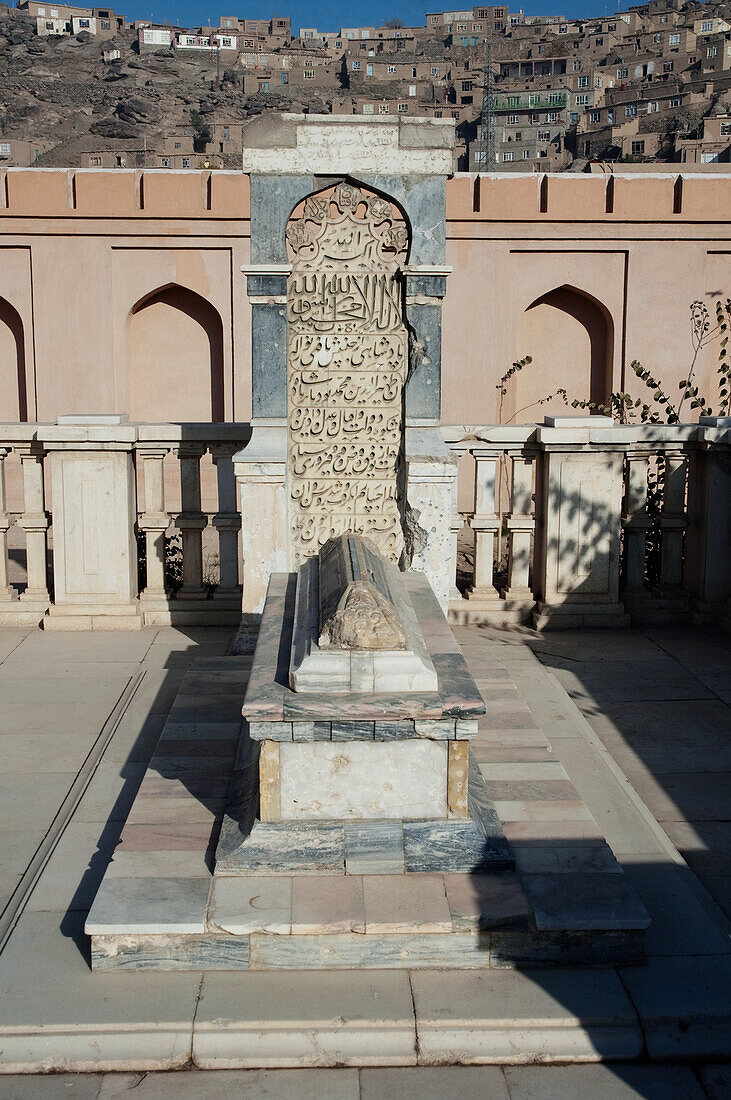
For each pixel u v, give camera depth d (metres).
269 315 6.20
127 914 3.47
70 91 77.69
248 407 14.92
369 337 6.35
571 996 3.36
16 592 7.65
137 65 84.62
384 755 3.68
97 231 14.41
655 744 5.36
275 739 3.62
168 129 70.00
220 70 86.94
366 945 3.46
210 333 15.13
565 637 7.23
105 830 4.40
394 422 6.43
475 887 3.63
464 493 14.96
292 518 6.52
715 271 14.61
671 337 14.68
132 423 7.32
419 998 3.34
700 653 6.85
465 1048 3.22
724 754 5.24
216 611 7.41
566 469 7.27
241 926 3.43
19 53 86.94
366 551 4.71
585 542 7.36
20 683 6.17
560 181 14.28
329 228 6.24
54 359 14.72
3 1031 3.21
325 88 84.69
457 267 14.49
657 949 3.61
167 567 8.68
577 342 15.14
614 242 14.45
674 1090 3.13
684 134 56.50
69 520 7.20
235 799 4.20
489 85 66.38
